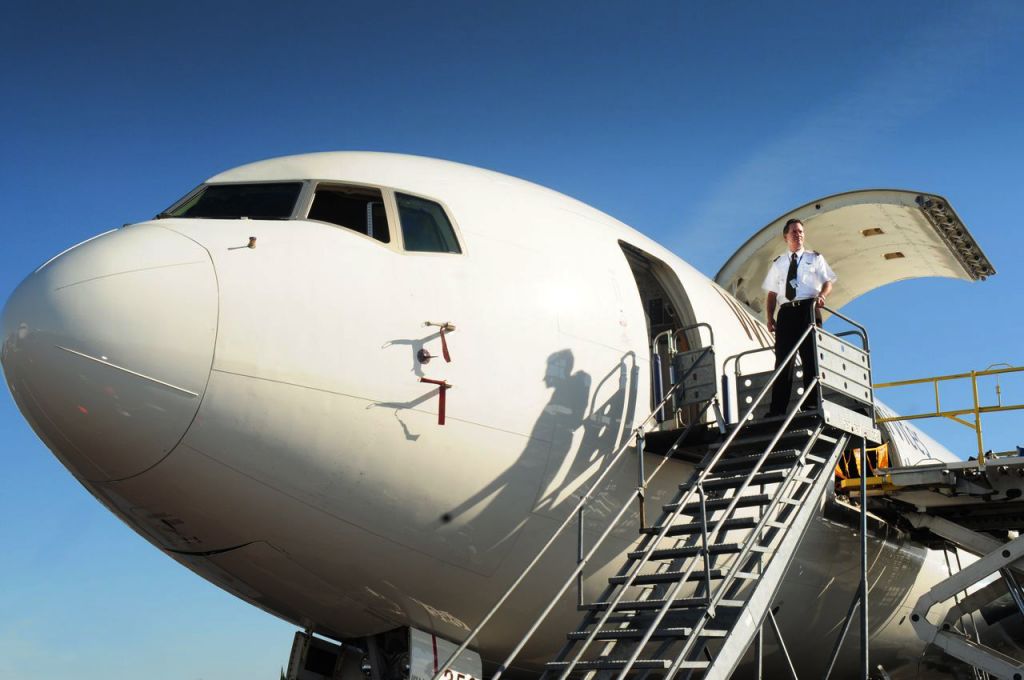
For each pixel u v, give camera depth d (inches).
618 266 414.0
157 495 323.0
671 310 462.3
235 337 312.5
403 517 339.0
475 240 374.3
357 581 349.7
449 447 340.2
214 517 327.3
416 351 337.4
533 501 360.8
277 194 367.9
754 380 413.1
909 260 673.6
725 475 391.5
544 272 382.3
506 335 358.3
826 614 494.3
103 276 311.0
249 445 314.3
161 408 305.3
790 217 618.8
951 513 516.7
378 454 329.4
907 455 607.5
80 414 304.5
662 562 395.2
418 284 348.8
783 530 351.6
